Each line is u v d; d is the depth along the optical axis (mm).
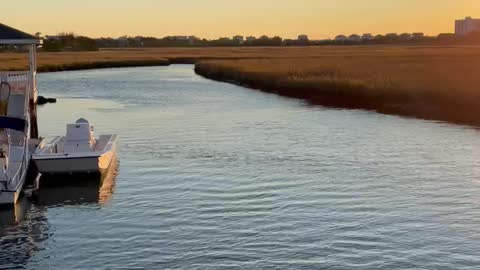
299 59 119562
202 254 18156
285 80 71750
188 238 19516
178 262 17578
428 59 103938
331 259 17641
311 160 31500
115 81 96125
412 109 50094
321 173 28469
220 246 18781
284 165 30312
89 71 129875
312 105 57312
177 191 25344
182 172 28906
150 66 156125
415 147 34844
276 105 58156
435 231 20000
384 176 27750
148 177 27953
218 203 23438
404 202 23422
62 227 20984
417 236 19516
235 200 23844
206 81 94750
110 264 17609
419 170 28953
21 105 31141
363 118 47656
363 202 23438
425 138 37906
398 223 20828
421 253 18062
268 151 34094
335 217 21531
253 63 109375
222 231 20141
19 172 24516
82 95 72500
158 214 22172
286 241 19125
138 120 48531
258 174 28328
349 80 62094
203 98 66688
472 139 37344
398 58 109750
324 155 32812
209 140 38031
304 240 19188
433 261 17469
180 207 22969
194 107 57625
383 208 22625
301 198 24062
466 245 18703
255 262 17469
